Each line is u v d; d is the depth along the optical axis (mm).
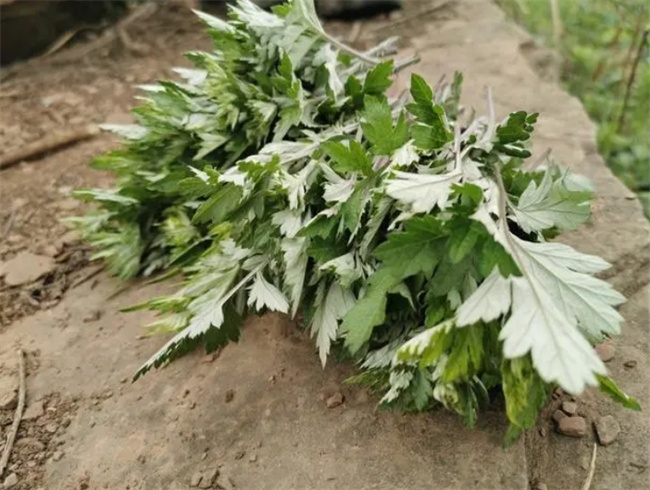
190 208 342
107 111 522
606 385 218
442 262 225
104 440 278
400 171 249
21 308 350
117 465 267
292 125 316
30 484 264
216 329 275
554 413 272
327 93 312
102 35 634
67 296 357
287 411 277
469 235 211
